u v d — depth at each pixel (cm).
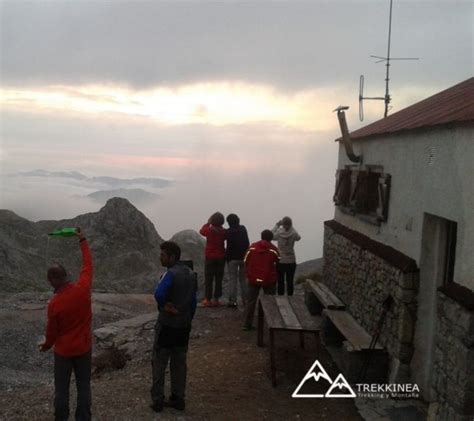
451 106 673
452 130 554
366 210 841
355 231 916
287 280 1090
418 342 637
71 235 559
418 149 647
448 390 519
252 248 941
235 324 1002
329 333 874
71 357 526
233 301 1115
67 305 518
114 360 875
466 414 488
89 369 541
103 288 2042
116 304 1407
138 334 996
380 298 721
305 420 604
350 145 900
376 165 812
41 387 758
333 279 1023
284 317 738
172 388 606
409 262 643
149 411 596
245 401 647
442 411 532
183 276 583
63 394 528
